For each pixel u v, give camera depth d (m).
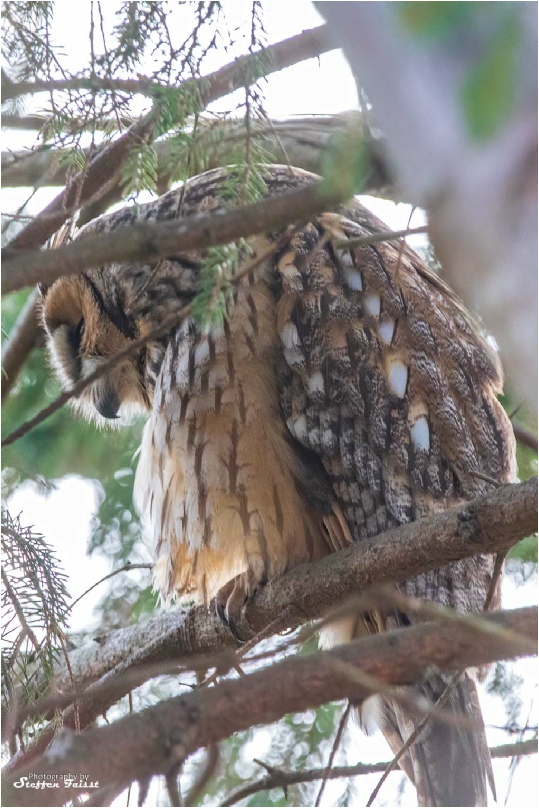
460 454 8.21
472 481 8.20
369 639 5.12
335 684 5.00
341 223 8.84
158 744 4.86
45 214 7.17
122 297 10.12
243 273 5.41
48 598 6.42
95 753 4.79
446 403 8.30
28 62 6.18
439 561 6.41
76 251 4.58
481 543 6.07
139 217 9.00
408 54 3.81
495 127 3.75
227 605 8.02
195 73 6.10
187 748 4.87
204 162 6.40
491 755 6.68
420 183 4.03
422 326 8.48
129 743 4.84
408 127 3.92
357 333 8.40
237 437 8.41
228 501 8.48
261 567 8.31
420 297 8.62
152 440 9.20
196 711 4.93
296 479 8.37
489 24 3.64
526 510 5.77
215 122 6.28
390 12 3.83
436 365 8.42
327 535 8.44
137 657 8.45
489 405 8.62
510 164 3.80
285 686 4.97
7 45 6.20
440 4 3.71
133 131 6.57
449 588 7.90
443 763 7.26
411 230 4.43
